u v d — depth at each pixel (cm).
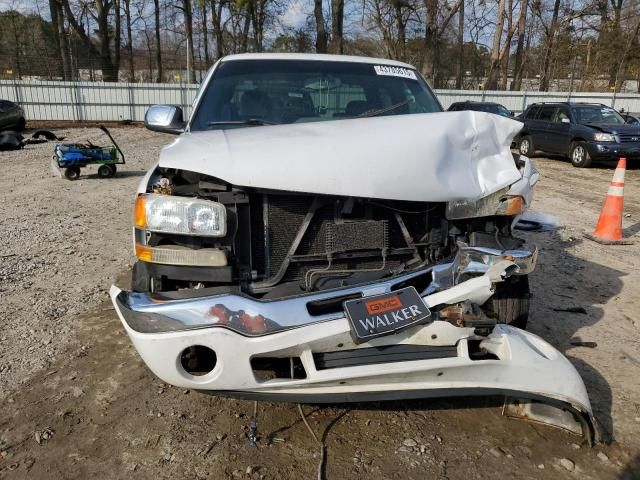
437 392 255
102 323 403
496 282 267
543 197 957
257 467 250
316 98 387
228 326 230
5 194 922
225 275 245
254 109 374
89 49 3397
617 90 3388
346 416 291
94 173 1160
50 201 866
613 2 3825
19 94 2705
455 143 276
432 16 2845
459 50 4062
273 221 258
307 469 250
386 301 245
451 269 268
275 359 255
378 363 244
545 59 3828
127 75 4284
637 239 675
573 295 473
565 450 267
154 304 234
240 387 237
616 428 284
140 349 235
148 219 243
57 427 279
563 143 1430
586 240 664
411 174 259
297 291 255
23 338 377
